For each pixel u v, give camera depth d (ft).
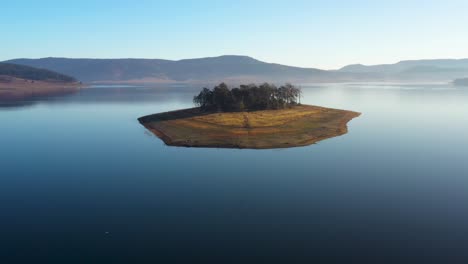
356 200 220.43
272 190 236.43
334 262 157.07
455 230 183.62
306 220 194.90
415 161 301.43
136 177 263.29
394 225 189.26
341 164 292.20
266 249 167.12
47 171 279.49
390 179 256.73
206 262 156.97
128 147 355.97
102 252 164.35
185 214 202.39
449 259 158.71
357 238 176.65
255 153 325.83
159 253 163.73
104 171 278.26
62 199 223.51
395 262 156.66
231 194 230.07
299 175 265.34
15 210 207.92
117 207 211.61
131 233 181.88
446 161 301.63
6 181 256.32
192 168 283.38
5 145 370.94
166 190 237.45
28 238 176.96
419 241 173.68
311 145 357.61
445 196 225.97
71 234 180.86
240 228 186.50
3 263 155.22
